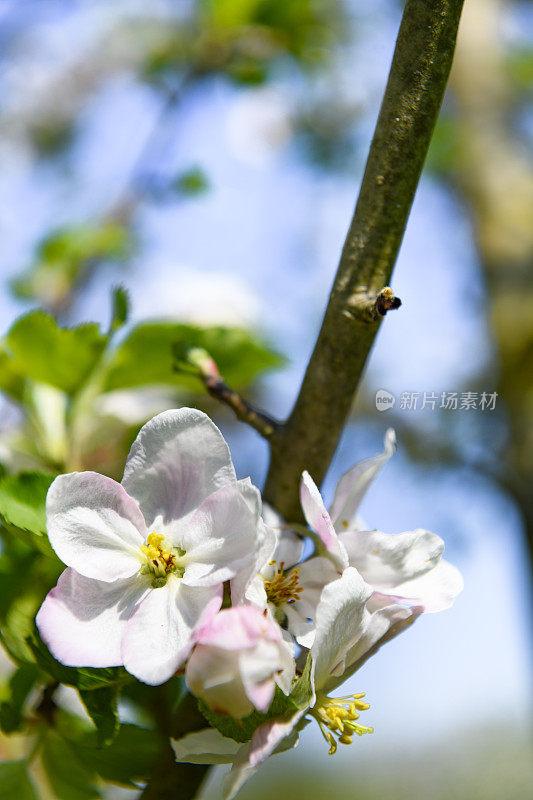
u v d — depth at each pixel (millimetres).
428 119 317
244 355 400
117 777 327
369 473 321
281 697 285
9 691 329
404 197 319
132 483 303
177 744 297
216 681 278
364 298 318
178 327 393
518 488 1100
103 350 398
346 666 301
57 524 297
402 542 314
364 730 302
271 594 309
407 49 317
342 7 917
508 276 1271
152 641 289
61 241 623
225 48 754
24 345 397
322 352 323
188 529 299
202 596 292
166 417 302
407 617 303
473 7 1644
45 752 337
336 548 301
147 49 832
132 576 299
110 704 299
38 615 292
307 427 327
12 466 405
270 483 330
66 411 414
